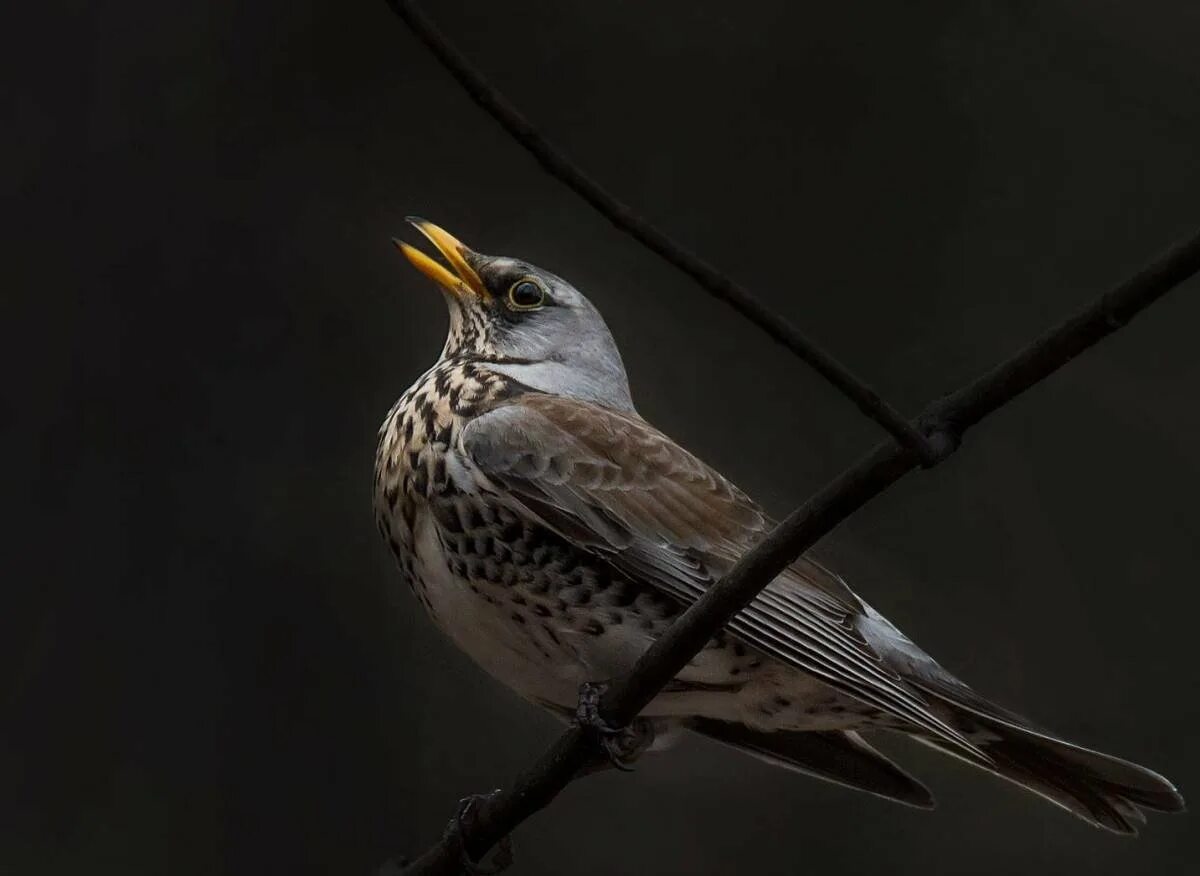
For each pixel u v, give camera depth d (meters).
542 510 9.12
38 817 11.05
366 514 11.91
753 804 11.95
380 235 13.03
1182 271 6.51
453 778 11.39
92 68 13.08
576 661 9.21
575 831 11.81
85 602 11.46
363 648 11.56
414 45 13.57
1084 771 8.95
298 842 11.19
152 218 12.72
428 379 9.80
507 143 13.51
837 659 8.67
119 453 11.88
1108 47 14.33
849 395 6.70
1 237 12.48
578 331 10.56
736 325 13.17
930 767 12.20
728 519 9.30
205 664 11.44
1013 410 12.91
